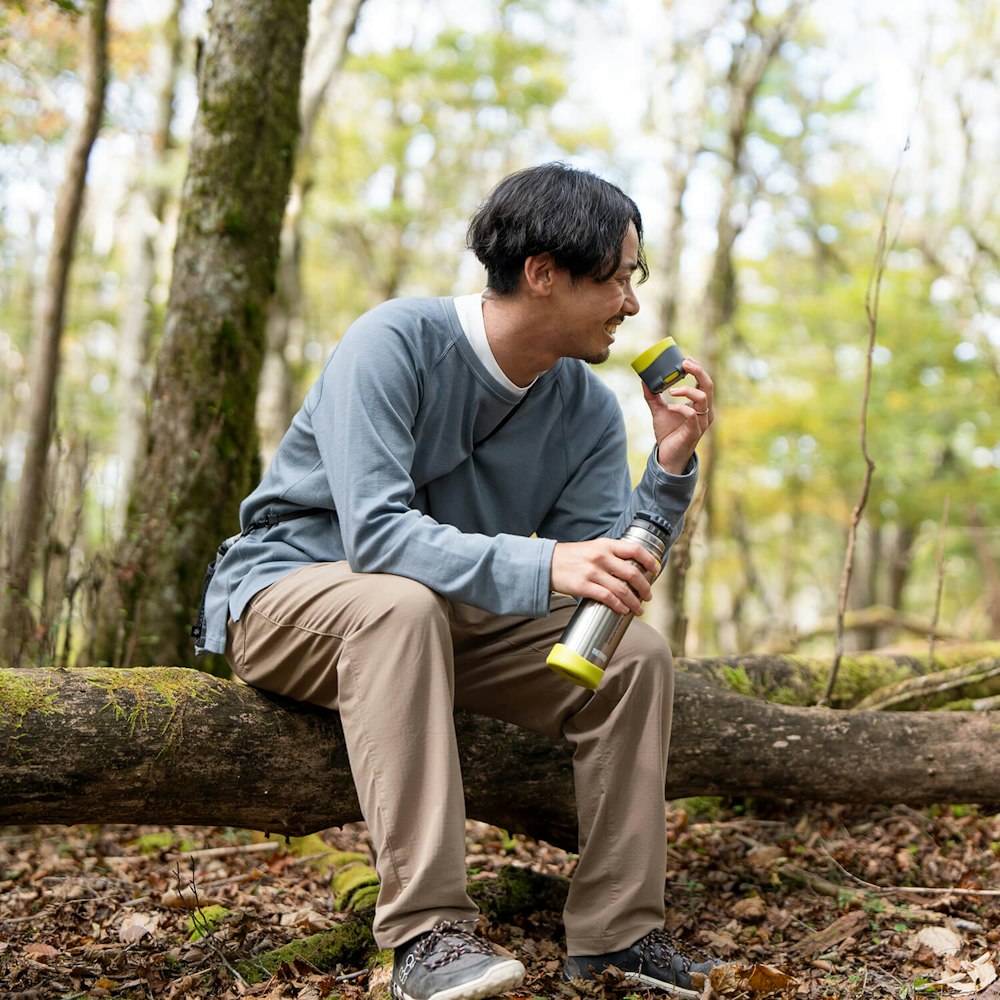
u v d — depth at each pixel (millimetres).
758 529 18344
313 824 2213
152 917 2416
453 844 1759
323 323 18344
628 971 1960
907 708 3557
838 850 2941
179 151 11281
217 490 3703
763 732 2658
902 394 11812
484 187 16562
